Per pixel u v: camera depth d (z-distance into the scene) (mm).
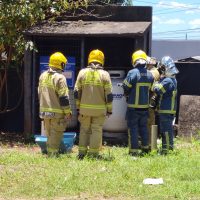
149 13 15461
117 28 14375
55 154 11211
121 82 13969
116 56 15578
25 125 14633
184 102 15086
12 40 14453
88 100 11008
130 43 15461
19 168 10016
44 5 14523
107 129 14078
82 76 11125
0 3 14227
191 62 16297
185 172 9828
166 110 11969
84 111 11023
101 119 11133
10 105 15906
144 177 9492
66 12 15688
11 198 8148
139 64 11820
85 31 14102
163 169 10133
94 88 11000
